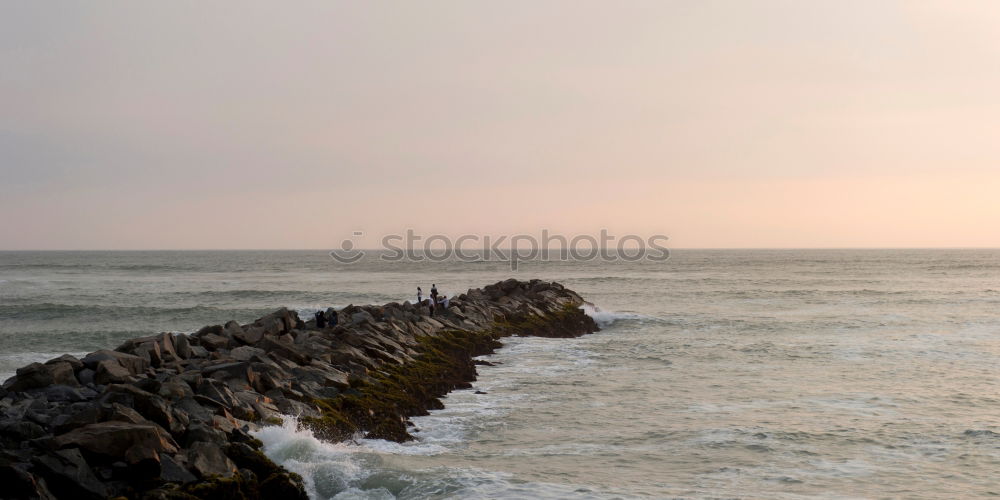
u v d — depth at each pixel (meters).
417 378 24.97
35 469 11.95
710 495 14.78
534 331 41.34
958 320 48.69
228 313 53.84
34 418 13.91
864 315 51.81
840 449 18.47
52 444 12.41
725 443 18.95
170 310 54.00
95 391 16.39
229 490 12.71
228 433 14.93
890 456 17.94
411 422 20.86
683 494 14.77
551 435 19.84
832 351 35.12
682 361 32.38
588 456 17.72
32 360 33.56
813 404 23.61
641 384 27.08
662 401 24.12
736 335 41.53
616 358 33.19
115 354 18.53
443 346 31.81
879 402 23.88
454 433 19.98
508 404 23.64
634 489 14.96
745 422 21.14
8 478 11.44
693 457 17.73
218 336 24.84
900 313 53.38
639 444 18.89
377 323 30.91
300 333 27.73
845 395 25.03
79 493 11.90
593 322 46.84
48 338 40.91
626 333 43.28
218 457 13.38
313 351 24.12
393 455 16.98
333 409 18.95
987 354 34.03
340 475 14.86
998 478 16.38
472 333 35.62
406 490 14.42
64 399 15.84
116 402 14.24
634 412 22.53
